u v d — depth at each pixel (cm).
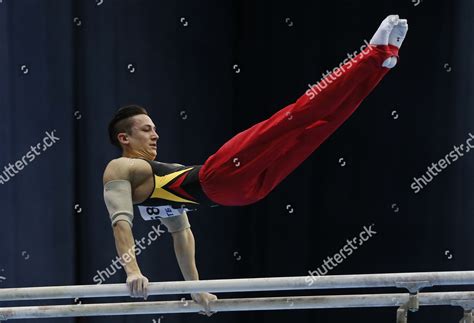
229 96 2266
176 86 2152
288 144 1194
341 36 2166
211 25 2231
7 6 1947
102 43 2045
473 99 2017
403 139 2103
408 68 2102
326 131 1180
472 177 2014
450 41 2055
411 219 2084
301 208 2195
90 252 2016
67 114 1991
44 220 1966
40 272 1956
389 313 2112
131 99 2073
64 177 1981
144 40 2100
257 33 2267
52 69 1984
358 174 2147
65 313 1271
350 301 1234
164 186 1238
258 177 1220
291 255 2202
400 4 2109
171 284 1152
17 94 1950
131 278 1155
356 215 2145
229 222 2244
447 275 1139
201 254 2181
